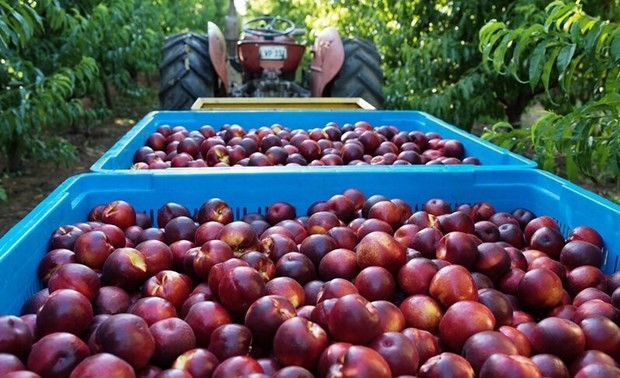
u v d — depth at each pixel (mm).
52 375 631
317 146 1622
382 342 665
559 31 1454
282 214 1173
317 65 2795
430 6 3283
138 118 5328
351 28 4305
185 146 1637
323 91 2836
